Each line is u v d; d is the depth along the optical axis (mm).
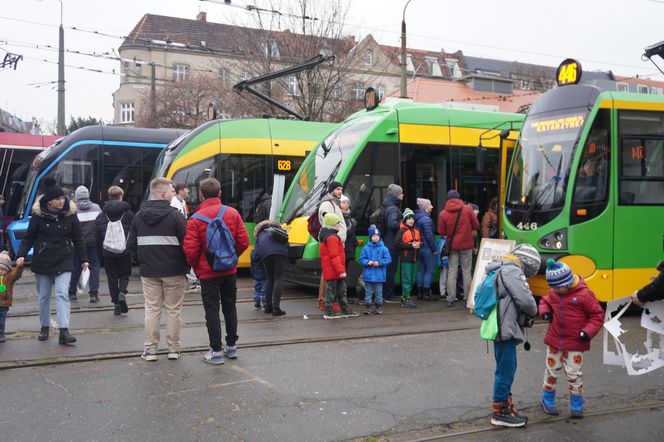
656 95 9508
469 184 11828
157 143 17375
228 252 6727
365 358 7195
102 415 5363
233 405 5648
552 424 5348
